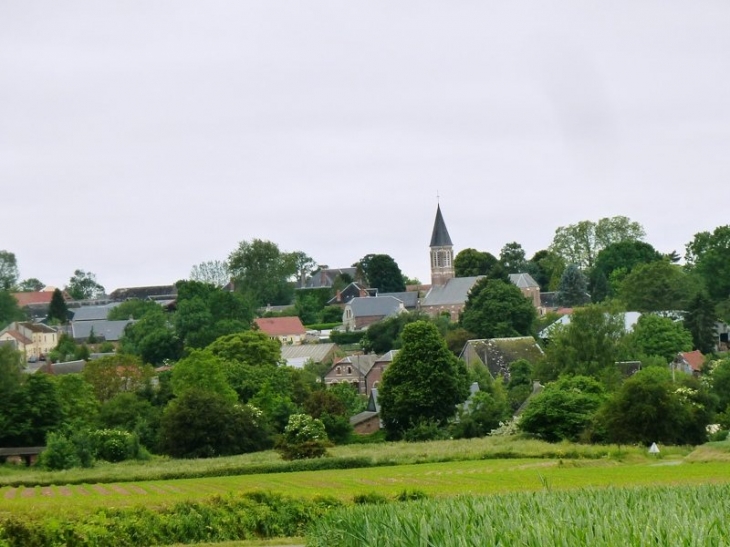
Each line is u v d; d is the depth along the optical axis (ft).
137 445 431.43
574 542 89.51
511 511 115.44
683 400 400.88
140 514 191.93
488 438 432.25
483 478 278.67
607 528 94.22
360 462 348.79
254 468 340.59
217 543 182.29
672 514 105.29
